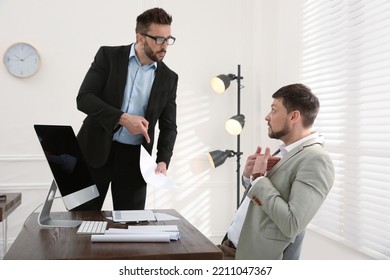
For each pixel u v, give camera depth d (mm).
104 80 2436
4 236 3297
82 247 1456
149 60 2414
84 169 1938
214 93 4246
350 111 2828
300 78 3592
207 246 1505
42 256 1345
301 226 1676
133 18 4051
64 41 3926
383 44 2516
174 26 4168
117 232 1602
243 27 4293
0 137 3826
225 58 4266
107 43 4000
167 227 1719
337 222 2938
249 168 1939
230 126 3832
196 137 4211
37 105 3891
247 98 4293
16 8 3842
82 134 2521
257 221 1828
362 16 2756
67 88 3936
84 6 3963
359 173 2709
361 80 2721
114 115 2172
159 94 2480
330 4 3139
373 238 2516
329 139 3062
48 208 1841
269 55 4020
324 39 3248
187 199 4195
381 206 2502
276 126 1938
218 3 4254
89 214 2078
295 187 1730
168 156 2561
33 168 3881
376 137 2568
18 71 3824
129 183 2529
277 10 3877
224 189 4281
